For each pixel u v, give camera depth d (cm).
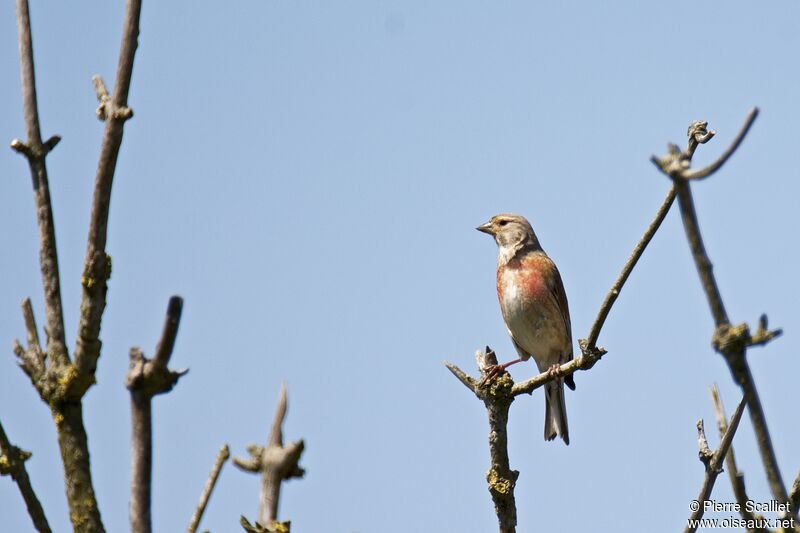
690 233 502
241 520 440
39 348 578
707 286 507
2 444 589
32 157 602
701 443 827
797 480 745
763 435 511
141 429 435
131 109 581
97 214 577
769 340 505
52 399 561
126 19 592
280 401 400
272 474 389
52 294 583
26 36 624
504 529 1001
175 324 435
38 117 611
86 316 570
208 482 512
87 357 567
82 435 559
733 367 511
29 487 584
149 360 439
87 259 577
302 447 393
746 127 475
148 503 432
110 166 579
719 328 510
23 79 617
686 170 496
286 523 396
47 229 592
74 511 542
